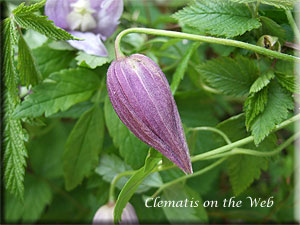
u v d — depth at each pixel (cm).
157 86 13
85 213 26
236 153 16
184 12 15
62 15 16
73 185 18
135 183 15
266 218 24
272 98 15
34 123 16
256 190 25
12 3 18
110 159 19
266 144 17
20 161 15
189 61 20
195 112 21
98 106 18
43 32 14
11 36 15
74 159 18
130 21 20
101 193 20
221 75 16
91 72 18
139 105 13
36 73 17
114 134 17
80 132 18
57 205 26
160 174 19
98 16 17
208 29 15
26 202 24
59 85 17
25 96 17
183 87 22
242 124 17
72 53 18
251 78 16
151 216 20
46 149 25
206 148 21
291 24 15
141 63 13
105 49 16
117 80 13
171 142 13
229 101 24
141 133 13
